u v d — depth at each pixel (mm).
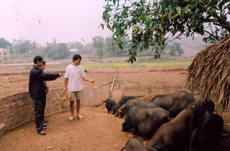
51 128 5184
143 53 83000
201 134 3799
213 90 3572
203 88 3818
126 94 11070
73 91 5586
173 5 4043
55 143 4285
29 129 5070
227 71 3262
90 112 7098
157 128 4629
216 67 3521
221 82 3381
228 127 5359
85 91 8977
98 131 5141
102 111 8477
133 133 5227
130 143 3689
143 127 4887
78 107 5910
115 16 4656
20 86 15453
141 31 4387
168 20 4172
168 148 3990
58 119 5957
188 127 4281
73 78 5539
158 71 25797
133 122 5168
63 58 113312
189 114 4383
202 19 4230
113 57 96375
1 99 4762
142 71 26250
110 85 16234
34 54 117062
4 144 4223
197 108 4863
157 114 4652
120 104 7547
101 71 27438
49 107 6469
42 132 4738
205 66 3793
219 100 3354
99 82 17859
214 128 3943
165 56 79625
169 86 10547
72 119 5816
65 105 5801
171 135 4027
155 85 10727
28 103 5711
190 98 5887
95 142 4488
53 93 6648
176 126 4164
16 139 4465
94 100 9578
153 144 4059
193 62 4234
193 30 4656
